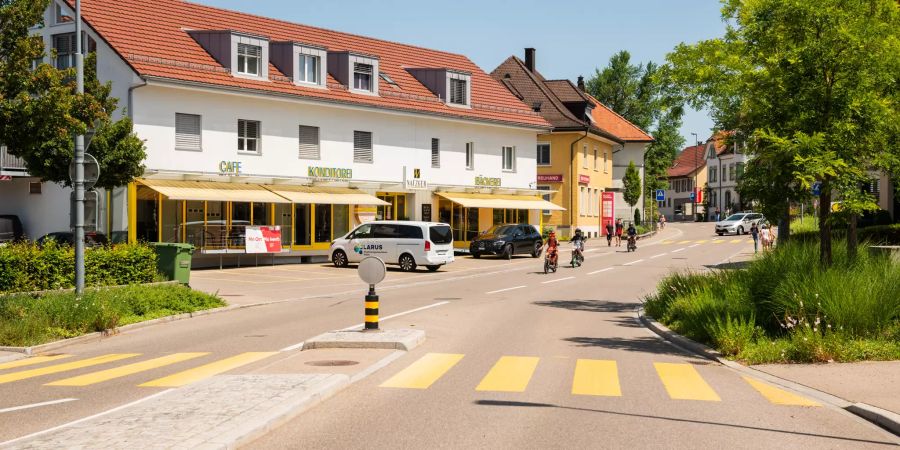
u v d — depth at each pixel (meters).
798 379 10.88
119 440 7.22
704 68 21.03
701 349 13.70
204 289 26.52
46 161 25.86
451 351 13.64
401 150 43.03
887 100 15.79
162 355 13.77
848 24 15.74
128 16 36.12
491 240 43.03
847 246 17.95
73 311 16.81
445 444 7.50
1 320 15.74
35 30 35.19
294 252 37.78
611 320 18.72
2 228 33.41
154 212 32.91
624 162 78.88
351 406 9.20
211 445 7.00
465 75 47.50
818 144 15.29
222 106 35.38
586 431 8.05
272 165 37.28
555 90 66.19
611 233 55.81
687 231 78.44
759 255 18.58
